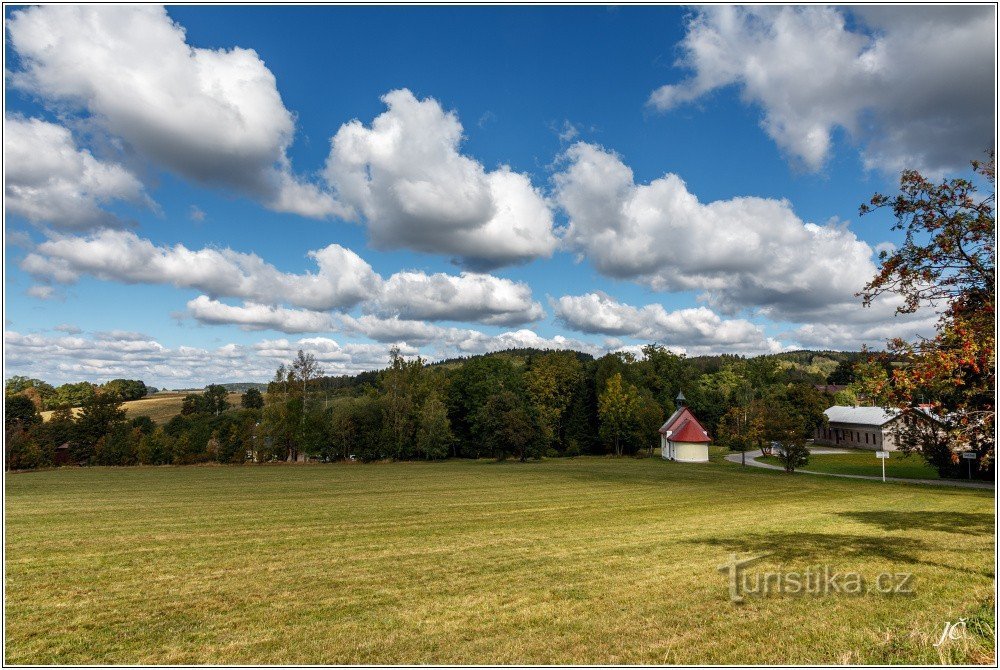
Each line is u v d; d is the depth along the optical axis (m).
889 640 7.49
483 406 75.50
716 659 7.25
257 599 11.05
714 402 95.25
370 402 74.56
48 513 24.89
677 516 22.28
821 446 85.38
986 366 8.14
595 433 85.56
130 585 12.34
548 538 17.41
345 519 22.42
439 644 8.37
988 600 8.76
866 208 9.66
